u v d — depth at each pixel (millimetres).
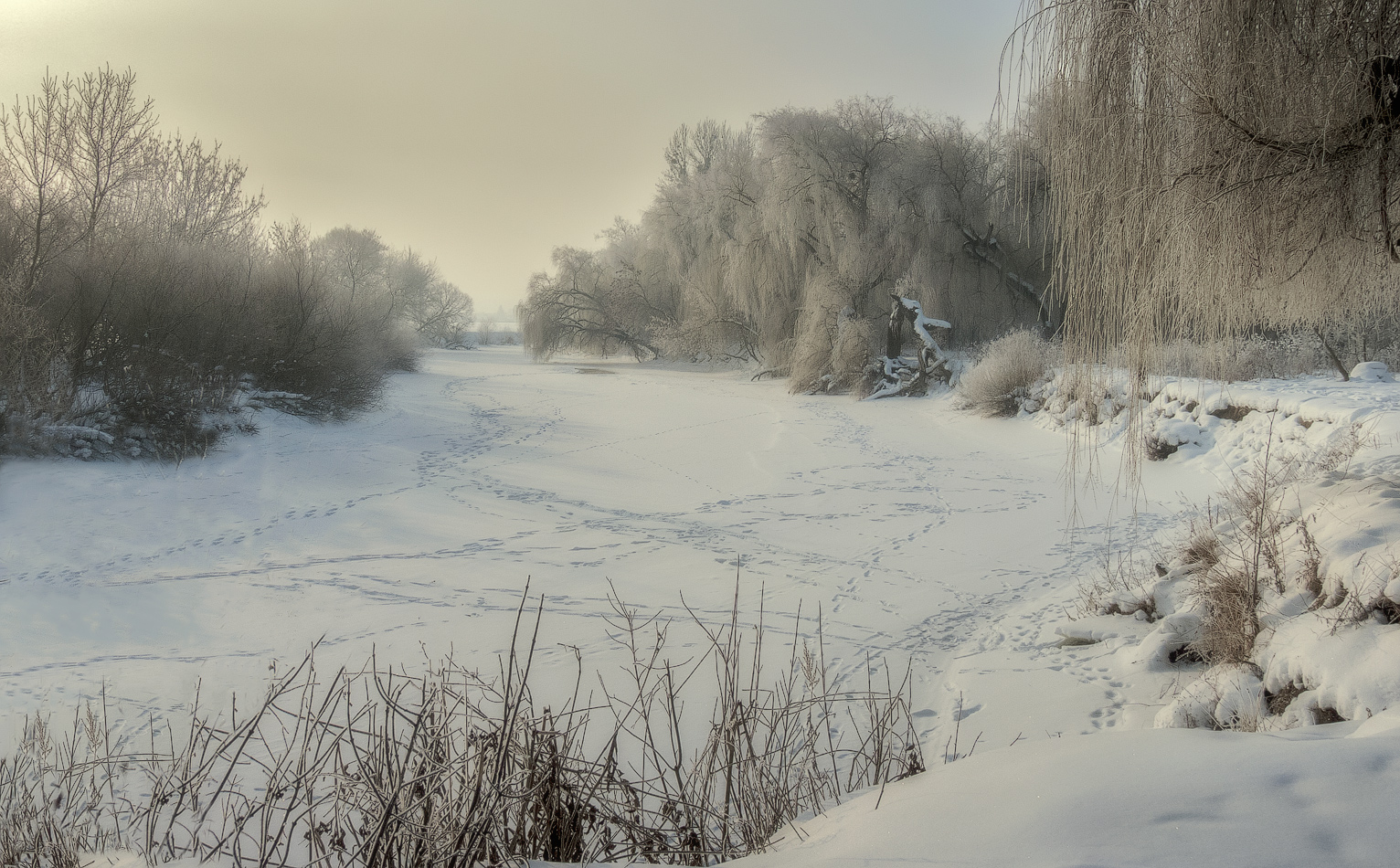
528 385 31406
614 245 51406
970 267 30031
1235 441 13859
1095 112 4137
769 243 32812
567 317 46375
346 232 59625
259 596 8977
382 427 20250
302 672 6754
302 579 9602
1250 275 4125
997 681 5980
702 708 5617
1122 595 6922
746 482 15359
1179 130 4039
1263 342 17875
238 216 25000
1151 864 1480
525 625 7938
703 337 36969
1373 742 1846
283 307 19938
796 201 31141
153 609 8484
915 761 3693
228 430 17016
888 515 12680
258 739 5309
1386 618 3768
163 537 11305
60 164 16969
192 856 3148
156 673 6766
